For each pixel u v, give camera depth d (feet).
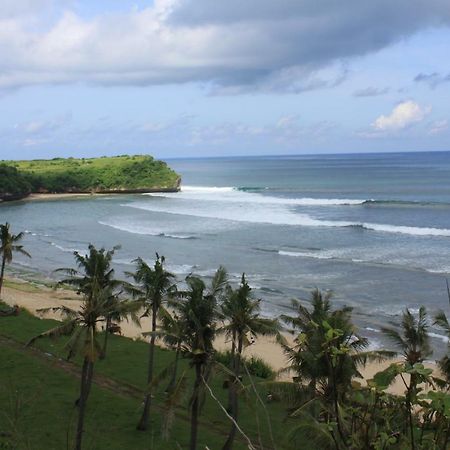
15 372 117.19
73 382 113.91
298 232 290.15
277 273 209.97
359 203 391.24
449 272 199.11
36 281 220.43
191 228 320.29
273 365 127.65
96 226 347.97
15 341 139.85
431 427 23.57
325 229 294.46
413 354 82.02
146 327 162.81
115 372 122.72
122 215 395.14
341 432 23.22
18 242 301.22
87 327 78.33
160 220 359.46
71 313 88.48
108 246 277.64
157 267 97.04
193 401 72.02
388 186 536.01
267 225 316.40
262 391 107.45
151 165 611.06
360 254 233.14
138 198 523.29
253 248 256.11
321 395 61.46
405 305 166.20
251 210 386.52
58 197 549.95
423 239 256.93
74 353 76.64
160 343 146.10
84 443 87.20
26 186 543.39
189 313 70.23
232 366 91.91
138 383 116.88
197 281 76.59
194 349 69.31
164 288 96.78
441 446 21.24
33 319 161.99
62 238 310.04
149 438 91.81
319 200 421.59
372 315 158.51
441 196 427.33
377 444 21.30
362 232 281.74
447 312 157.89
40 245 293.43
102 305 79.00
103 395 108.58
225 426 98.58
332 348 22.90
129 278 211.41
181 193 559.38
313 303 95.66
